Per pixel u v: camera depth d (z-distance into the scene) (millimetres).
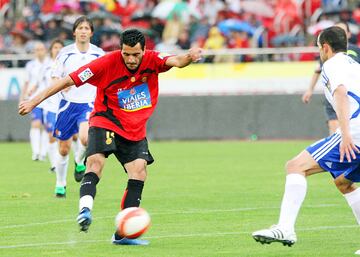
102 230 29000
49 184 43188
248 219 31141
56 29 76375
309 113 70688
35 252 25016
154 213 32750
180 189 40281
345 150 23344
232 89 72125
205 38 75125
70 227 29625
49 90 25375
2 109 74000
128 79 25688
